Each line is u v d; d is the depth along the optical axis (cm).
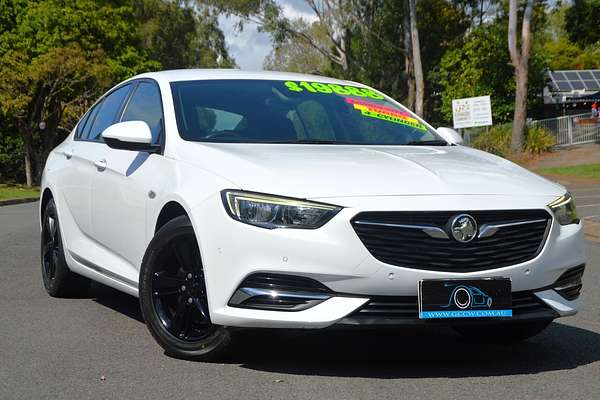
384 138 627
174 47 7081
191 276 520
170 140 577
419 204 471
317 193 471
